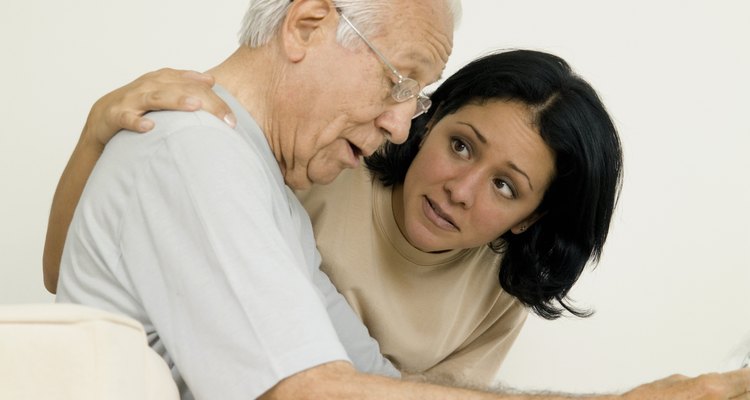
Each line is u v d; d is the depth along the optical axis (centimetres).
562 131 178
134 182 128
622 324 314
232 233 121
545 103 178
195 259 122
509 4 311
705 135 318
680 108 317
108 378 94
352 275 201
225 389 118
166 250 124
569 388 306
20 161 284
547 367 307
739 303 320
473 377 230
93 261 133
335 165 152
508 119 178
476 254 211
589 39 314
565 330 310
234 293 119
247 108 144
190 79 142
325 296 182
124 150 133
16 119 286
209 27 299
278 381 116
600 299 314
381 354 207
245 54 146
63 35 291
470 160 181
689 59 317
